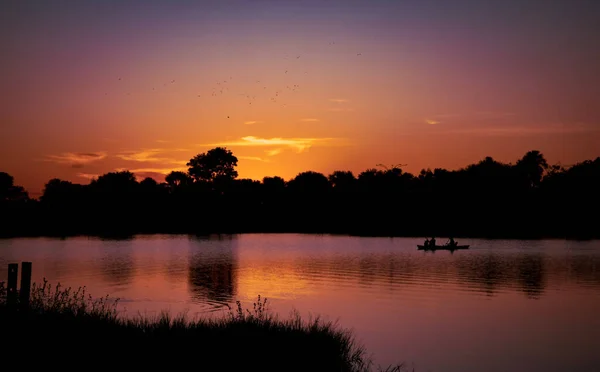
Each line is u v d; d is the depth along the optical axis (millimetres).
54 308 20641
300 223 182750
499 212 150250
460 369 23000
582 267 64562
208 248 98688
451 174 166125
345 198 179000
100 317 20719
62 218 169000
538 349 26375
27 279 20484
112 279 51875
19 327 18453
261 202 191500
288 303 38094
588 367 23734
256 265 67375
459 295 42281
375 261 72938
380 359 24047
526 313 35062
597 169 152250
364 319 32656
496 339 28141
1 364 15992
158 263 69812
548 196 148375
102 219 174125
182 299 38969
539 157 165875
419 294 42844
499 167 160375
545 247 97562
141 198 179500
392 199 167750
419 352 25359
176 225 180875
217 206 185625
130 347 17859
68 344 17531
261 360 17875
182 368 16781
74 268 62719
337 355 19938
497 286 47875
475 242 113250
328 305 37281
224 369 16984
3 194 186375
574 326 31312
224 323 21781
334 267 65000
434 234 143625
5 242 115000
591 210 144125
